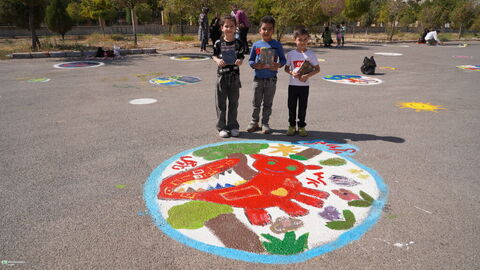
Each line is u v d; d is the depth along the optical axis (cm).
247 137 459
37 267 211
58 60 1184
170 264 214
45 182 321
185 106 618
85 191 305
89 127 491
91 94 702
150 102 645
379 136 468
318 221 261
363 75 1014
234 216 266
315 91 776
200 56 1345
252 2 2658
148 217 265
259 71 448
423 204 290
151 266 213
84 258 220
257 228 251
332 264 215
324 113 589
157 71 999
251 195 299
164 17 3144
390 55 1582
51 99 655
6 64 1074
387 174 347
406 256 224
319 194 303
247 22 1323
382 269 212
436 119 561
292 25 1919
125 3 1527
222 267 212
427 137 467
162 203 285
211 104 635
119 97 681
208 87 789
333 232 247
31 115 549
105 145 420
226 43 432
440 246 235
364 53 1647
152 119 536
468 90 817
